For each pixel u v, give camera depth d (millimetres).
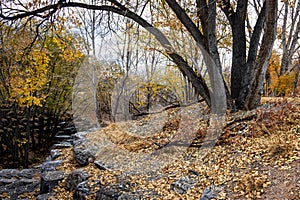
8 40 8086
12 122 12562
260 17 7348
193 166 5473
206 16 6766
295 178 3938
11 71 9062
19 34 7680
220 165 5129
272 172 4285
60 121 17031
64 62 13023
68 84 13750
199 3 6852
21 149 12742
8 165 12766
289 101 6852
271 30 6230
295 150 4621
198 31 6867
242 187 4180
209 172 5020
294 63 14320
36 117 14172
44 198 6648
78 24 8180
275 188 3900
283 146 4781
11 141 12945
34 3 6941
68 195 6469
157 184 5219
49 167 8023
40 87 9555
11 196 7941
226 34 9453
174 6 6840
